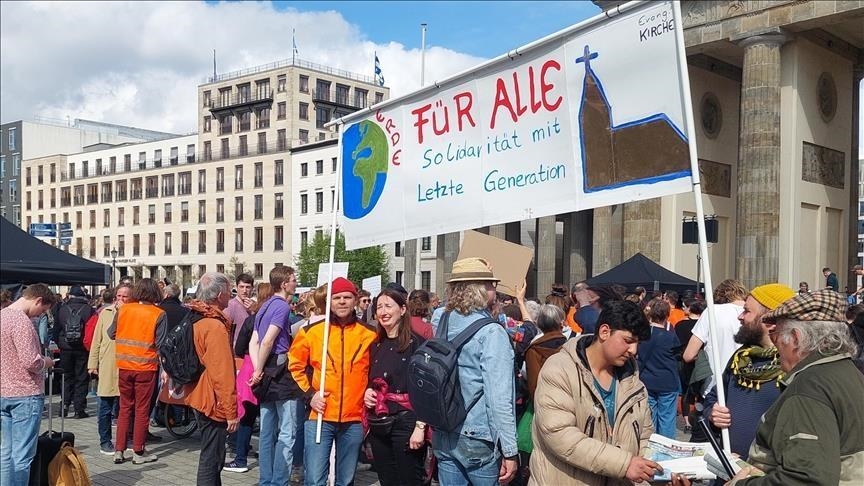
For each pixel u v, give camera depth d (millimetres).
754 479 3826
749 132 29578
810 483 3539
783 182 30234
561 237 66312
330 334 7180
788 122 30266
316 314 8031
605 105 5113
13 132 111438
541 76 5586
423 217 6598
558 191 5480
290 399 8586
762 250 28969
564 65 5402
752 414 5391
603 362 4551
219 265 86000
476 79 6117
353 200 7289
